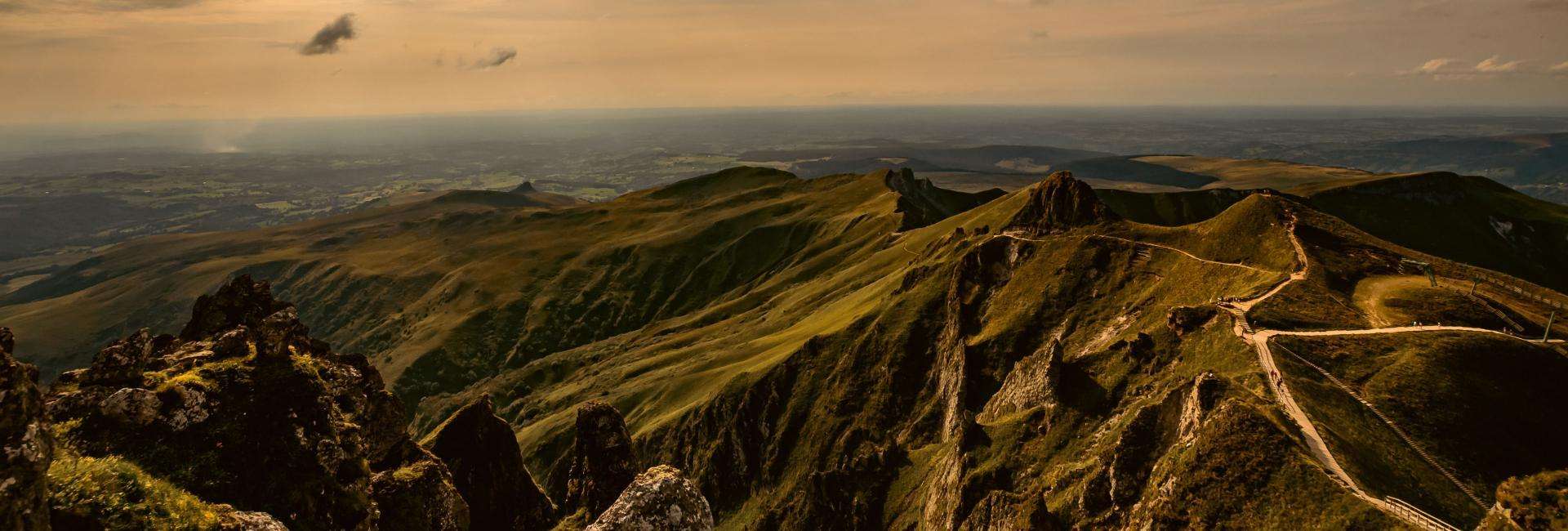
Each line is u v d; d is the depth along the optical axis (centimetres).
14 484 1698
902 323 14700
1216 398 5919
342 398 3819
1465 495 4959
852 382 14275
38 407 1881
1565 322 7338
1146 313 10300
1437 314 7506
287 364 3241
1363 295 8419
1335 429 5444
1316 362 6706
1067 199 14288
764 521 12319
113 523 1988
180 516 2162
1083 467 7019
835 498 11106
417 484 3694
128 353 2955
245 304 3944
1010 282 13200
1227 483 4984
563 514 4609
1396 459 5225
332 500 2936
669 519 2744
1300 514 4503
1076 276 12088
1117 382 8481
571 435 18075
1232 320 7806
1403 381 6150
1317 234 10181
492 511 4525
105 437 2423
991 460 8494
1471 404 5869
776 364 16050
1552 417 5825
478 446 4756
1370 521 4225
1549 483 3422
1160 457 6062
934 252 18738
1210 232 11406
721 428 15725
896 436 12700
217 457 2650
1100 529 5944
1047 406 8744
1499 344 6500
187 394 2764
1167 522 5128
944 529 8300
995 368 11406
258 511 2464
